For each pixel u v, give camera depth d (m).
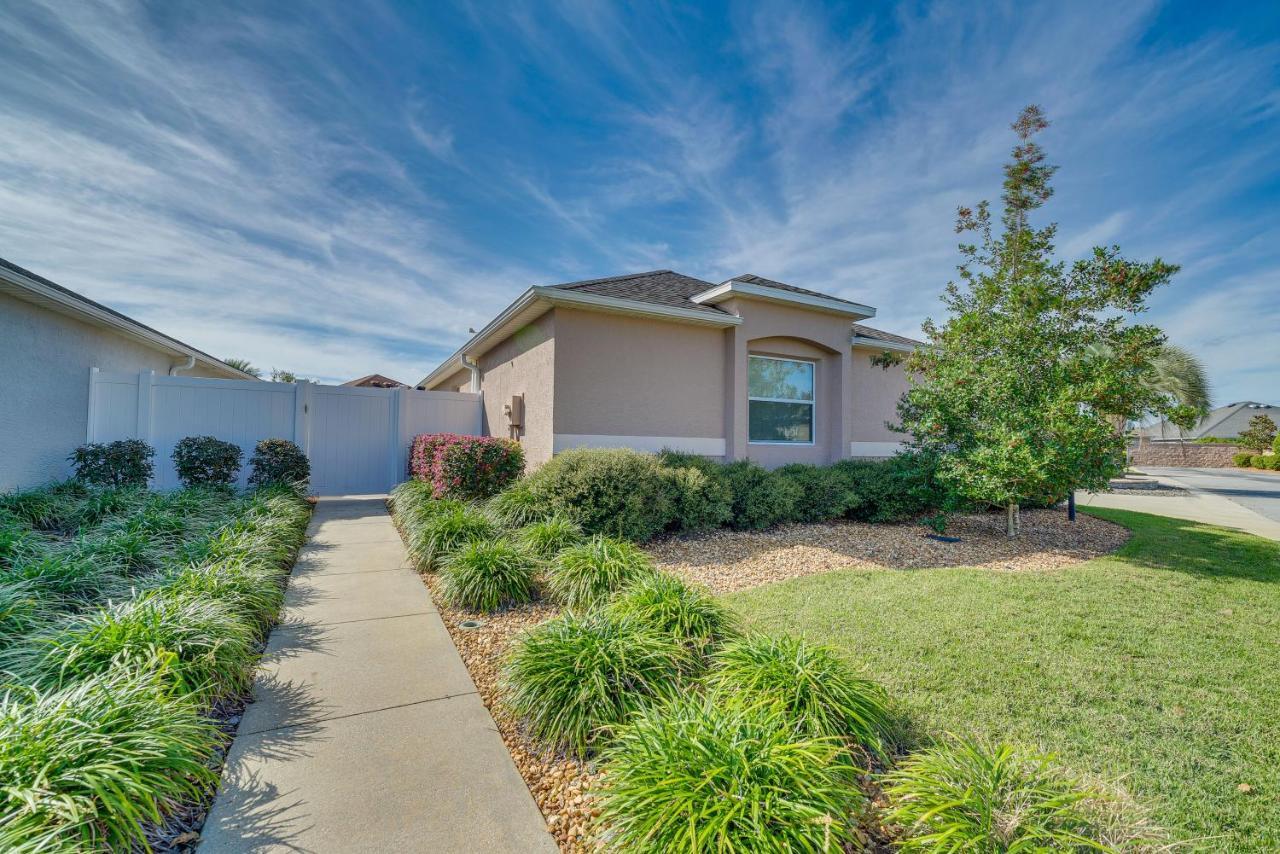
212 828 2.37
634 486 7.10
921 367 9.09
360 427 11.80
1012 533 8.54
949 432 8.24
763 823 2.03
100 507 7.05
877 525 9.17
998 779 2.24
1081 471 7.34
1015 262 9.50
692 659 3.58
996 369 7.73
